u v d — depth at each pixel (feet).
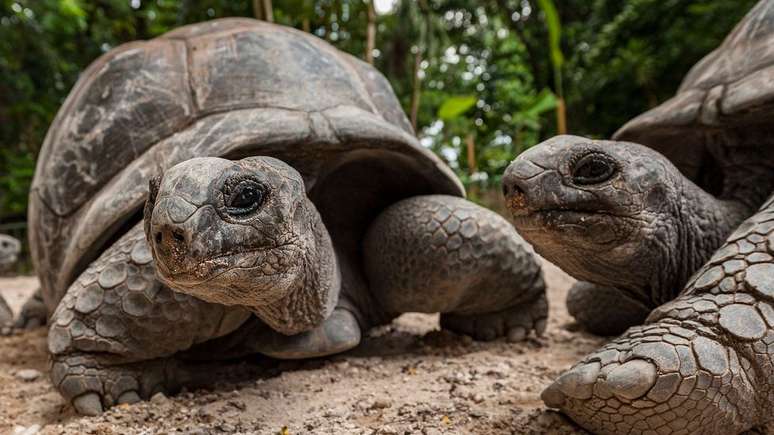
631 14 36.68
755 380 5.23
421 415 6.52
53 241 8.43
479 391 7.28
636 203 6.32
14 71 38.52
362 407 6.82
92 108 8.66
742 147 7.90
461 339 9.96
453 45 37.17
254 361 8.87
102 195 7.69
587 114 38.91
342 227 9.27
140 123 8.13
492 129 32.55
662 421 5.21
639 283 7.16
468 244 8.42
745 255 5.63
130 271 7.03
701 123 7.82
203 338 7.47
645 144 8.86
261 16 20.40
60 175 8.55
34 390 8.42
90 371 7.18
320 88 8.39
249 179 5.61
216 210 5.38
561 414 6.27
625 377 5.08
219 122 7.61
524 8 43.16
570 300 11.23
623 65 35.68
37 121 39.50
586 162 6.21
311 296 7.06
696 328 5.28
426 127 33.86
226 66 8.36
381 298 9.21
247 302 6.23
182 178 5.40
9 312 13.17
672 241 6.81
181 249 5.22
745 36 8.20
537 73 40.37
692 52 33.81
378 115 8.89
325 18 23.56
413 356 9.22
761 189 7.75
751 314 5.22
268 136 7.32
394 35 29.30
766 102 7.10
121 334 7.09
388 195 9.57
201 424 6.56
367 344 10.05
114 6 35.63
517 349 9.57
